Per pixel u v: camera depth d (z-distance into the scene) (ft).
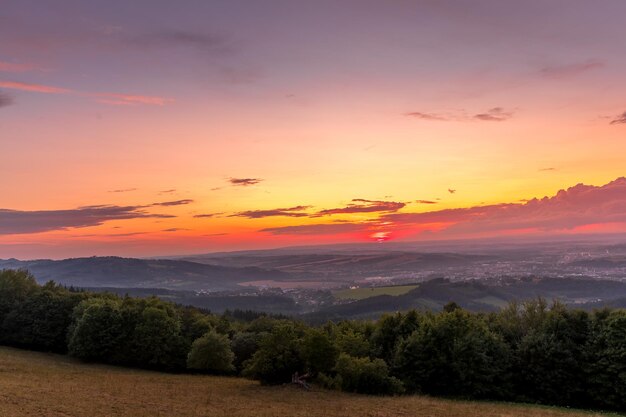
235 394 135.33
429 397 146.30
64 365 198.39
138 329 218.38
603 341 153.69
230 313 432.66
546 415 119.65
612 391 146.92
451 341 160.25
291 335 161.27
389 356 177.78
